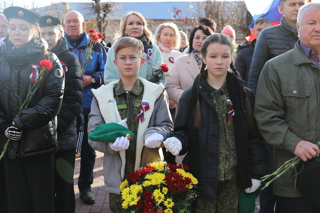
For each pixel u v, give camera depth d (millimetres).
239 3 24578
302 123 2889
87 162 4727
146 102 3195
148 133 3059
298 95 2885
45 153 3148
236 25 23922
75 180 5598
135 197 2779
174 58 5316
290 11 3666
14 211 3160
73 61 3814
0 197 3318
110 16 27922
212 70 2957
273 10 6129
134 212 2846
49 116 3078
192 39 4496
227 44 2951
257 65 3877
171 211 2746
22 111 3008
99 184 5465
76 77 3750
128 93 3266
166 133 3094
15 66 3121
